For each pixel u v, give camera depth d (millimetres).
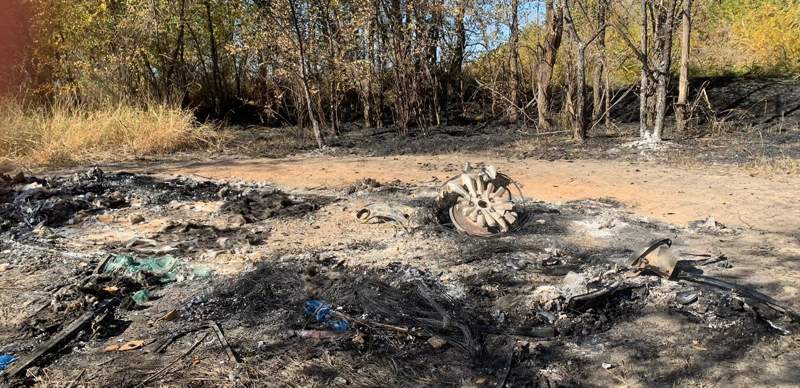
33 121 12477
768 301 4297
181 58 16625
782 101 14086
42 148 11672
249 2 16453
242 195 8062
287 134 15195
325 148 12539
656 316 4246
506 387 3494
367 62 14852
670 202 7258
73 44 15133
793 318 4129
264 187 8672
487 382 3533
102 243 6016
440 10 15250
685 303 4344
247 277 4891
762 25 16938
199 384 3484
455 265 5227
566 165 9953
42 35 14641
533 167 9812
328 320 4188
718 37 17484
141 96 15703
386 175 9438
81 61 14922
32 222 6707
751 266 5109
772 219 6438
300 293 4605
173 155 12391
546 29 14516
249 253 5621
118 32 15125
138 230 6523
